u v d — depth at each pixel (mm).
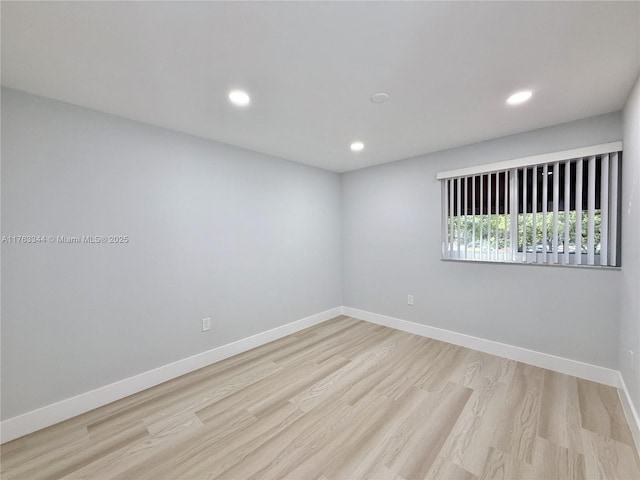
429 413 1971
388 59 1529
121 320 2234
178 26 1265
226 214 2918
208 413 2018
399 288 3660
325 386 2344
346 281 4289
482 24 1270
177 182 2551
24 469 1554
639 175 1673
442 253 3232
